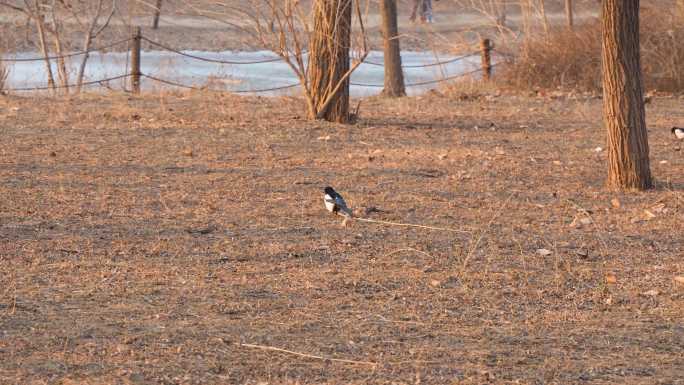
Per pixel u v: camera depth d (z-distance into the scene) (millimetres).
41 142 18281
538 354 8898
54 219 13117
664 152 18875
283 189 15195
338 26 21062
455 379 8258
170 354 8688
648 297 10578
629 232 13125
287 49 21562
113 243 12117
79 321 9438
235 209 13945
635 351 9023
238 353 8750
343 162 17297
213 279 10867
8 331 9125
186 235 12570
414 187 15547
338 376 8281
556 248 12273
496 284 10922
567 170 17031
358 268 11398
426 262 11672
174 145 18359
